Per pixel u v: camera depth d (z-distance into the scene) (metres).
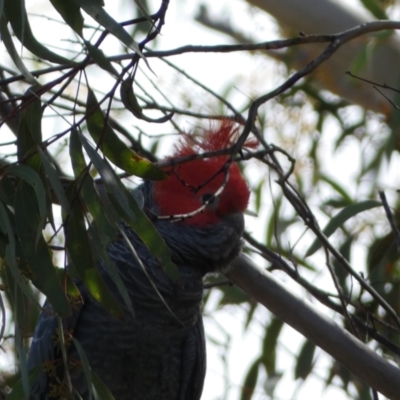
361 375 6.50
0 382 7.30
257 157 6.24
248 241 7.28
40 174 4.62
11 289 4.71
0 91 6.00
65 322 6.56
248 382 9.23
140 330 6.71
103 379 6.77
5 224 4.46
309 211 6.59
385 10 10.34
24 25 4.21
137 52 4.14
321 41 5.00
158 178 4.75
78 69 4.37
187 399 7.32
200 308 7.24
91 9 4.21
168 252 4.82
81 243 4.73
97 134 4.70
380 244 7.58
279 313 6.68
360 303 6.88
